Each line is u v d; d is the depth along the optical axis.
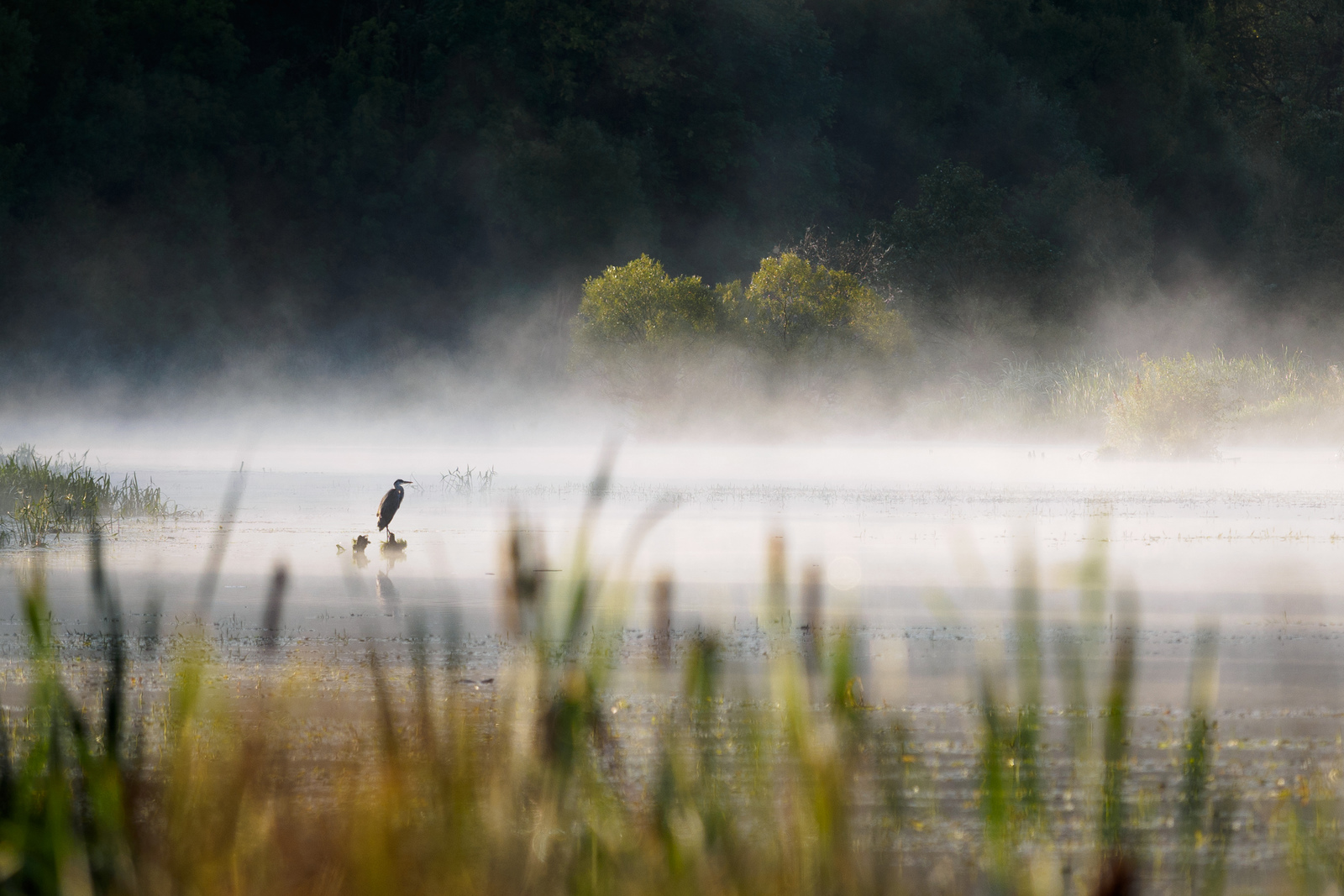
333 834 2.57
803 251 41.50
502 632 6.20
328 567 8.99
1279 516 12.36
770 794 2.73
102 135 41.22
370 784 3.04
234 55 44.94
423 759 2.78
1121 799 2.68
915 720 4.36
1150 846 3.10
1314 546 9.86
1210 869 2.94
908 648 5.80
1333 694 4.89
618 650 5.57
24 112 40.97
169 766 2.91
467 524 11.86
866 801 3.28
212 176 43.59
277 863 2.47
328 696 4.71
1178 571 8.48
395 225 47.38
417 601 7.34
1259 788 3.64
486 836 2.45
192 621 6.62
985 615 6.78
